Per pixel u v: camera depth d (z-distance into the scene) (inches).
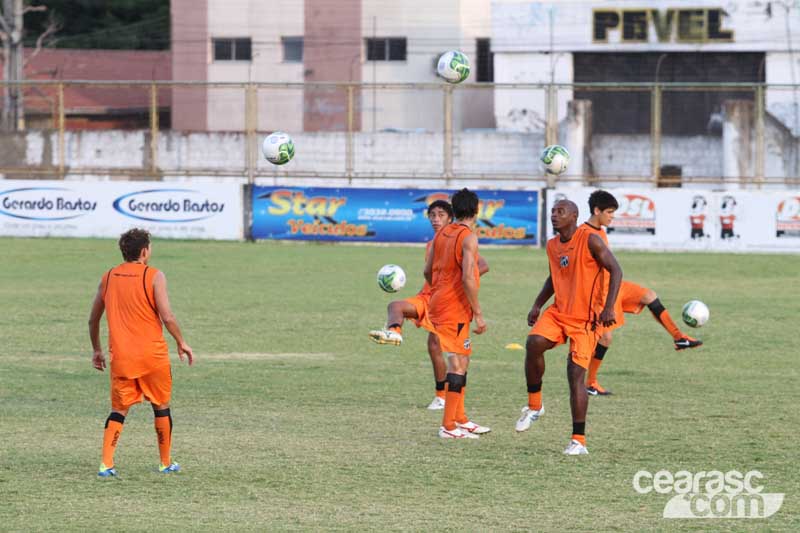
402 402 1273.4
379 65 5506.9
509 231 3284.9
